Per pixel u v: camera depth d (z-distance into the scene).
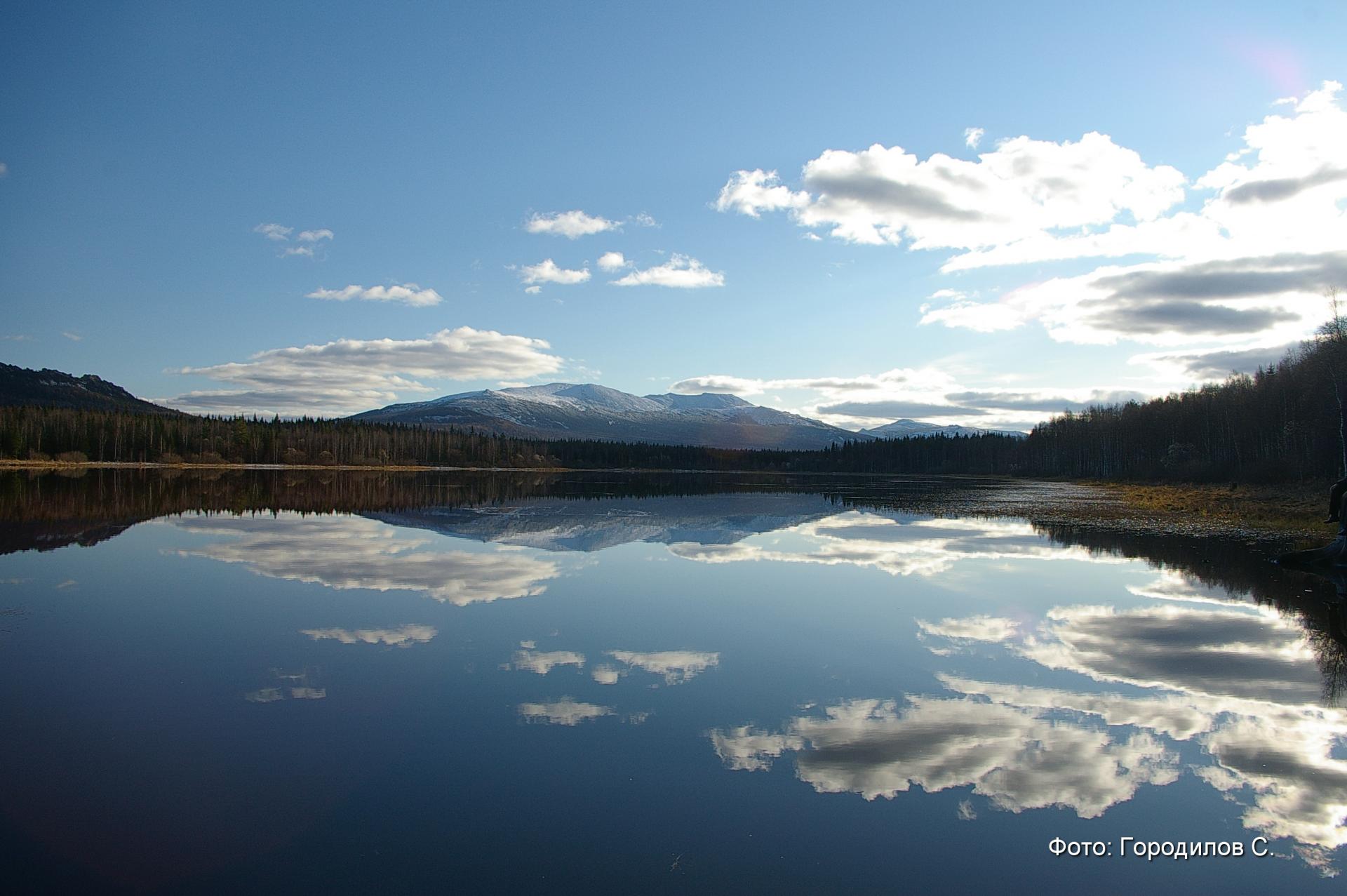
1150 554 30.94
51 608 19.36
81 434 117.06
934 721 12.01
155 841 8.20
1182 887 7.64
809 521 46.38
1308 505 48.66
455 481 108.25
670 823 8.70
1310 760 10.69
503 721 11.80
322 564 26.70
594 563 28.02
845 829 8.64
